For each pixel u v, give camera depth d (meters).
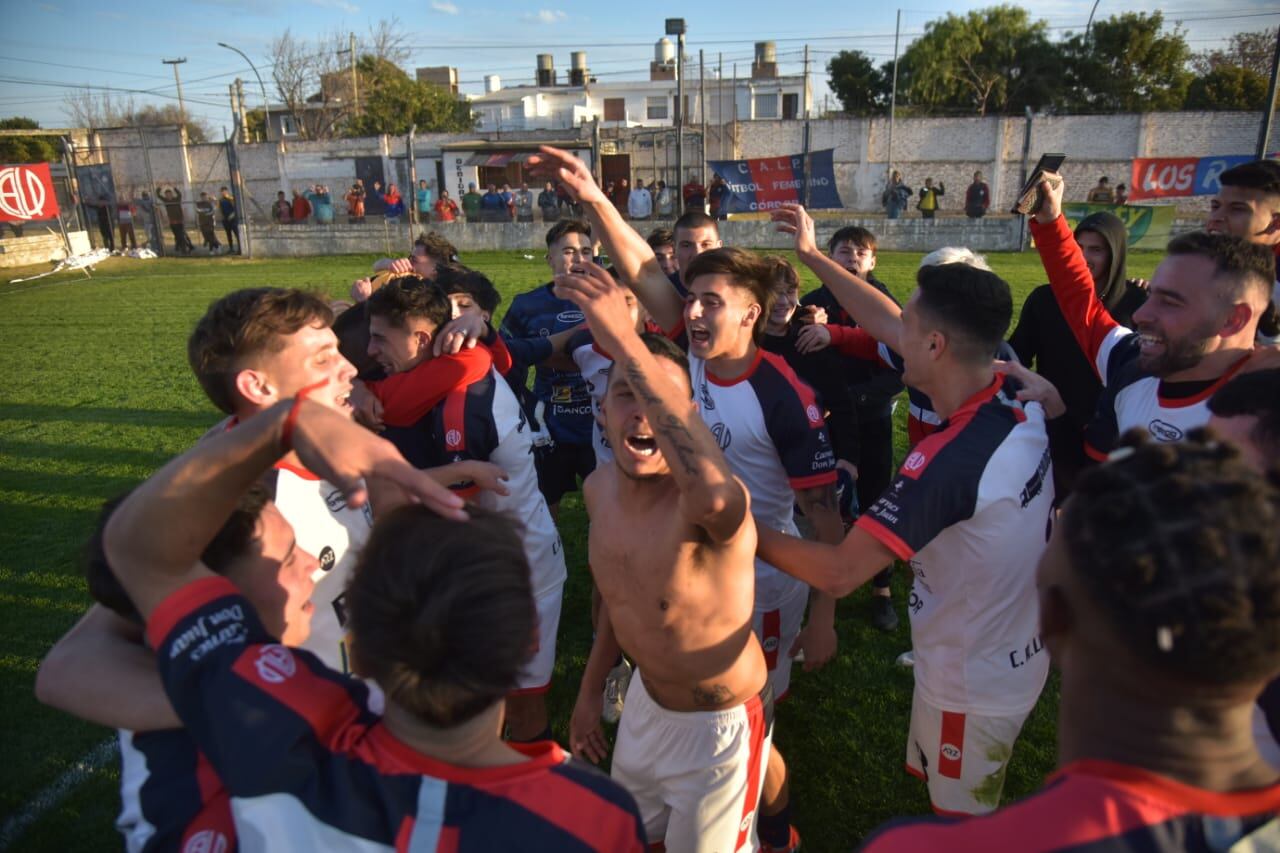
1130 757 0.89
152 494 1.09
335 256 24.09
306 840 1.03
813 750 3.28
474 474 2.28
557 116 51.62
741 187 22.73
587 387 4.17
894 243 22.08
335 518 1.81
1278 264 3.30
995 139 29.59
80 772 3.15
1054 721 3.40
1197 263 2.21
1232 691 0.84
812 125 30.58
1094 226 3.89
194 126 46.28
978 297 2.04
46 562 4.93
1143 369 2.45
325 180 31.80
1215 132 27.84
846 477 3.84
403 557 1.06
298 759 1.06
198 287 17.70
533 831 1.06
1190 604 0.80
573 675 3.81
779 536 2.06
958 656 2.14
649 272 2.77
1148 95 39.53
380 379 3.01
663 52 52.56
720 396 2.78
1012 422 2.06
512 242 23.52
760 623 2.82
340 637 1.82
